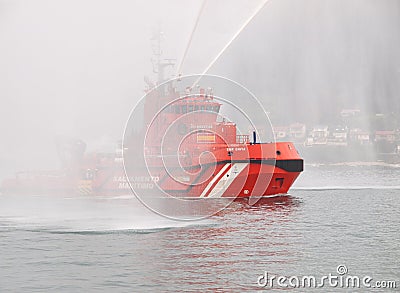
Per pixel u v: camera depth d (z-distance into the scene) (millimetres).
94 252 46406
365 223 60312
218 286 38344
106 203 71625
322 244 49688
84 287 38250
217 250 47062
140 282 39094
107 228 55219
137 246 48188
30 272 41375
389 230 56375
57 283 39000
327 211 68062
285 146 78375
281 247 48438
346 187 100438
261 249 47562
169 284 38656
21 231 54312
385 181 117500
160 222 58406
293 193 88188
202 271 41344
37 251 46938
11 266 42844
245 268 42125
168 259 44312
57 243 49438
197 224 58094
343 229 56781
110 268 42156
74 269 42000
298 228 56875
